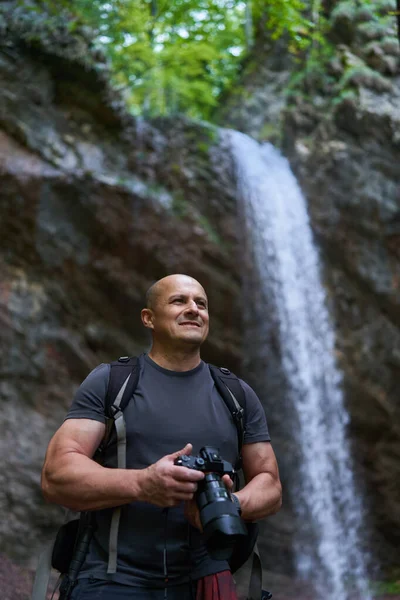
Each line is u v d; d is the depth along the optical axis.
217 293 11.96
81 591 2.06
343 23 14.52
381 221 12.49
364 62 13.99
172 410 2.25
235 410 2.35
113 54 14.21
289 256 12.88
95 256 11.38
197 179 12.48
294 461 11.93
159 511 2.13
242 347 12.06
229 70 17.98
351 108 13.29
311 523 11.66
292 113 14.09
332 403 12.10
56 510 9.65
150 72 14.77
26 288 10.85
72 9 12.56
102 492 2.00
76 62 11.79
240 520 1.91
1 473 9.55
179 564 2.12
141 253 11.55
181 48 14.99
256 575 2.25
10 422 10.09
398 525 11.66
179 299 2.39
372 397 12.00
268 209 13.09
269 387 12.15
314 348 12.36
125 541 2.11
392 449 11.92
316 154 13.36
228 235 12.33
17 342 10.57
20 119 11.30
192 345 2.34
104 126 12.25
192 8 15.97
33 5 12.09
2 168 10.65
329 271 12.66
